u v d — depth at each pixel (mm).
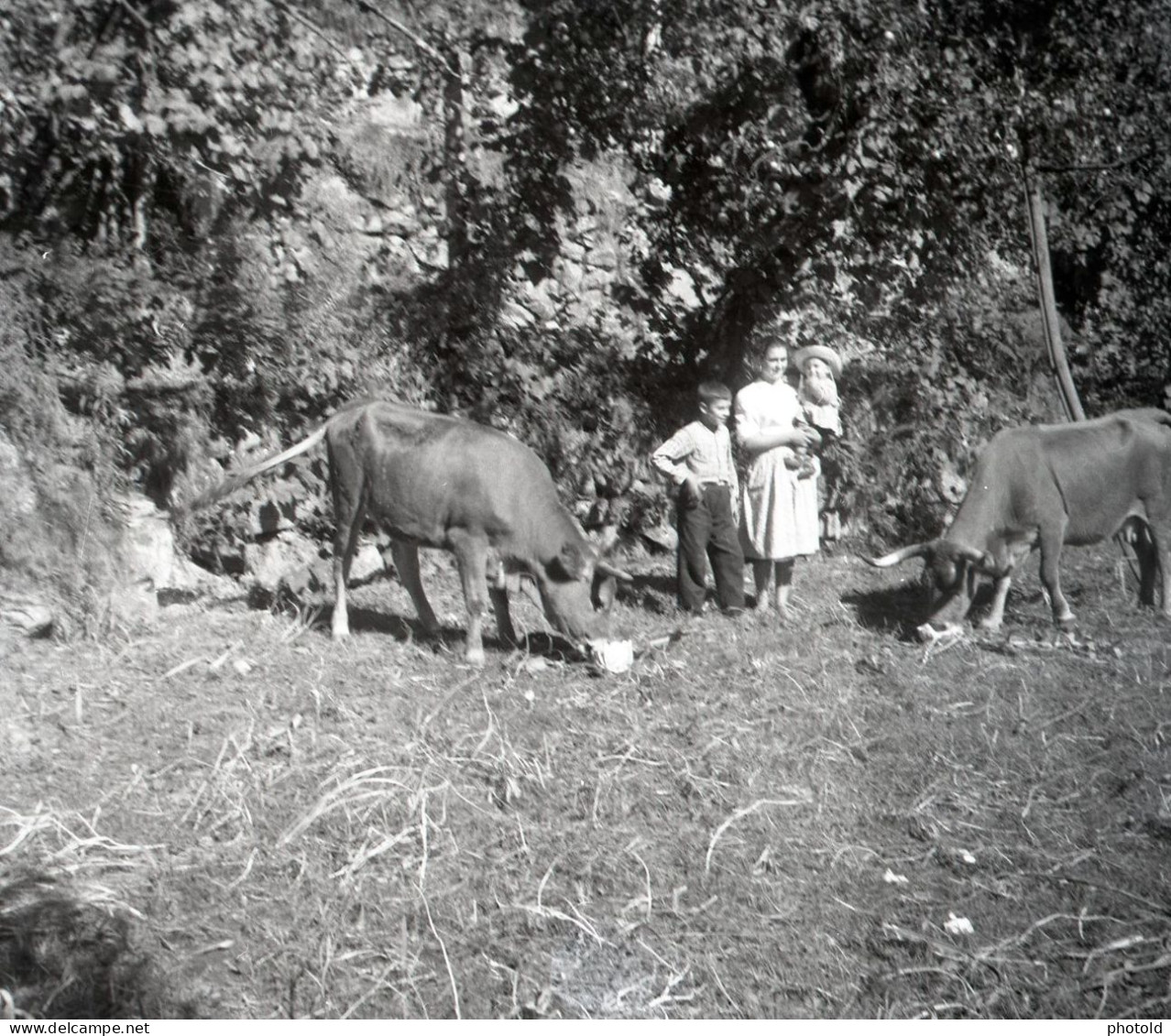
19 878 5426
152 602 8219
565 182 10508
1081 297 14516
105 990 4898
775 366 9281
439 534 7992
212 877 5598
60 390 8328
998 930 5754
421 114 10633
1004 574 8906
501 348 10422
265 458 9250
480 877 5797
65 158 9000
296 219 9578
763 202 10664
